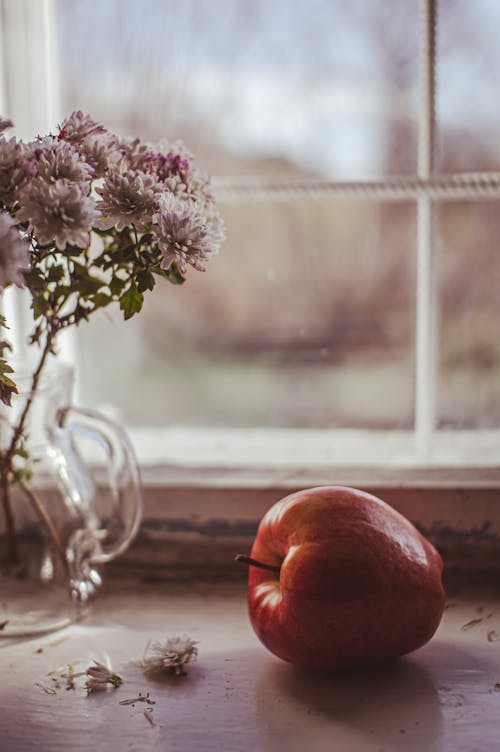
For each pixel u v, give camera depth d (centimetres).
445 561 67
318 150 79
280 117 79
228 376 93
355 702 55
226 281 91
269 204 87
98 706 55
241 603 65
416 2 76
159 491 68
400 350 89
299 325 92
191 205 56
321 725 53
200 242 54
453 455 73
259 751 52
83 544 63
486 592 66
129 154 57
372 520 56
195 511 68
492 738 52
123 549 64
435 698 55
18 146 53
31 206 52
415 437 73
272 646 57
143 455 75
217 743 52
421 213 72
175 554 69
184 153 59
